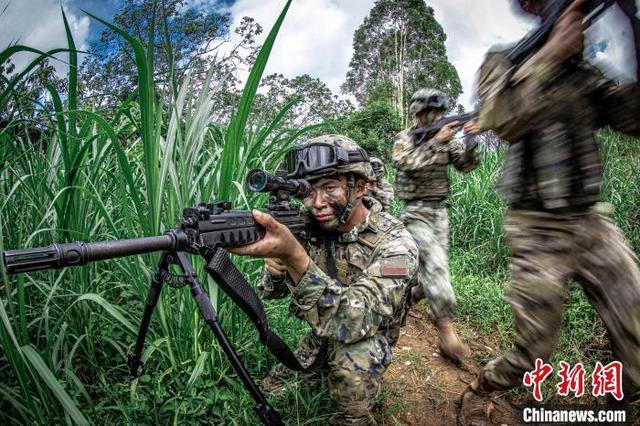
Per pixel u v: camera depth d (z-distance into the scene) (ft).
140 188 8.52
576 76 6.73
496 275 14.74
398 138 11.93
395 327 7.89
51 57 5.14
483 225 17.15
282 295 7.82
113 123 7.11
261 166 8.74
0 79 5.29
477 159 11.79
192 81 7.39
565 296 6.85
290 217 6.57
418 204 11.30
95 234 8.10
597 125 7.09
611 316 6.62
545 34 6.66
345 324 6.38
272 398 7.79
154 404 6.64
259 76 6.31
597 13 6.30
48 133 7.87
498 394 9.13
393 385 9.41
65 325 6.75
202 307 4.73
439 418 8.59
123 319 6.40
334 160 6.37
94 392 7.11
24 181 7.11
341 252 7.22
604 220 7.01
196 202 7.67
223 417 6.92
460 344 10.40
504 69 7.13
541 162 6.91
